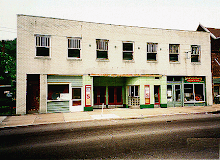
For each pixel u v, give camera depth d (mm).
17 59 13398
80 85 14828
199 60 18141
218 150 5879
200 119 11344
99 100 16641
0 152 5820
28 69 13602
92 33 15164
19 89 13328
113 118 11695
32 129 9047
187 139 7066
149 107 16188
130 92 16828
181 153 5637
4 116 12648
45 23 14078
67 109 14477
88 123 10383
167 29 17172
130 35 16156
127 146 6305
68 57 14641
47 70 14016
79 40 14898
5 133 8281
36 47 13938
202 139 7055
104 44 15516
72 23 14711
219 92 20109
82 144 6539
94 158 5305
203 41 18250
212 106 17750
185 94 17781
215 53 19859
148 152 5742
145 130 8500
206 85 18172
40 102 13789
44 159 5246
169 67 17047
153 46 16797
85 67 14891
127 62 15961
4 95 24000
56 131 8508
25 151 5891
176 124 9820
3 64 24203
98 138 7250
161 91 16703
